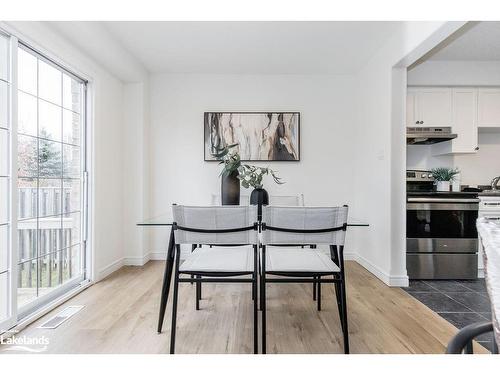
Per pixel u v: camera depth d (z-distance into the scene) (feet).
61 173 8.04
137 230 11.07
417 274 9.66
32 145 7.00
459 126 10.69
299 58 10.34
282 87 11.81
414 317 6.70
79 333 5.84
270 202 9.08
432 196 9.77
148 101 11.59
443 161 11.84
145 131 11.32
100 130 9.34
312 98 11.82
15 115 6.02
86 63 8.57
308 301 7.57
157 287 8.55
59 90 7.91
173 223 5.38
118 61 9.15
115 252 10.40
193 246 7.96
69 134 8.34
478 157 11.77
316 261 5.72
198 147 11.77
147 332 5.90
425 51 7.59
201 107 11.77
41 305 6.97
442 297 8.02
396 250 8.87
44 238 7.43
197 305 7.01
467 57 10.34
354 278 9.53
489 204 9.73
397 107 8.78
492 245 1.99
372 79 10.15
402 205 8.85
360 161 11.26
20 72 6.62
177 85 11.73
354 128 11.81
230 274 5.33
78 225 8.76
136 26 8.21
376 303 7.52
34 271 7.07
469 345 2.38
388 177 8.91
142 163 11.06
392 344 5.50
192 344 5.47
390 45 8.74
